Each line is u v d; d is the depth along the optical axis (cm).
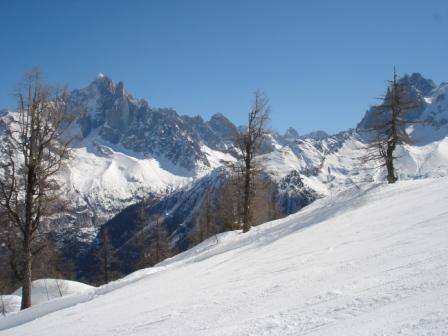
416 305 532
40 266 2441
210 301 876
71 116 1883
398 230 1219
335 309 605
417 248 894
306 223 2181
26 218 1848
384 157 3120
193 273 1441
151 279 1553
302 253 1249
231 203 3850
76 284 2631
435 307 505
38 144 1833
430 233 1035
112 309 1107
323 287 757
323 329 532
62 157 1861
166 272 1642
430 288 589
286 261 1170
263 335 567
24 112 1817
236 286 982
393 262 819
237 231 3069
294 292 777
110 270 4609
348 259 967
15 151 1820
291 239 1677
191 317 777
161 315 858
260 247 1714
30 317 1557
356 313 564
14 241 1961
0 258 2250
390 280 686
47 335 977
